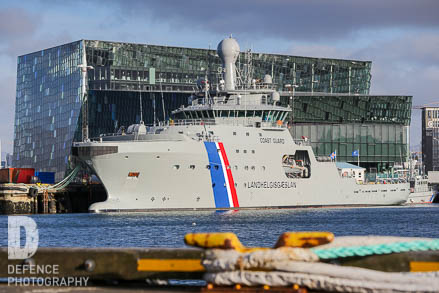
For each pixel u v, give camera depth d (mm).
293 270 26328
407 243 27719
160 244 86875
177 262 29516
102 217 135500
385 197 198250
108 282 30891
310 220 129750
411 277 26047
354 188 185875
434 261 28172
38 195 187375
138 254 29938
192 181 145625
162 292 28875
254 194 156250
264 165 157750
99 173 141000
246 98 162750
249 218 132375
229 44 164625
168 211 144875
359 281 26062
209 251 27594
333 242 27844
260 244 84188
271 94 164250
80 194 195625
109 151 138875
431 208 195250
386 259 28391
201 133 148375
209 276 27359
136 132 149250
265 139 157625
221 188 149500
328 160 184750
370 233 105312
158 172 142125
